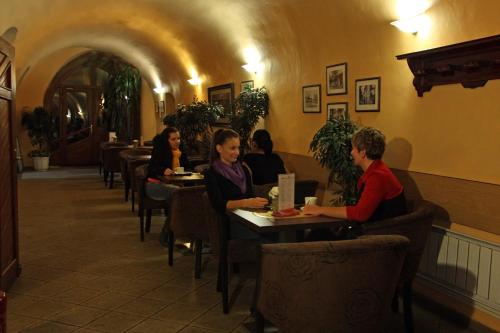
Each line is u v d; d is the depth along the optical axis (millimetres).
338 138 4414
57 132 15852
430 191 4133
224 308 4020
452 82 3850
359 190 3730
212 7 7359
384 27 4586
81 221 7512
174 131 6590
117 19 9273
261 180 5605
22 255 5707
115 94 15484
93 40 11992
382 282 2637
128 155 9391
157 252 5805
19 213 8148
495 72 3463
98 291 4535
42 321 3873
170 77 12133
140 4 8102
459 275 3789
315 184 5309
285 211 3664
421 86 4160
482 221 3656
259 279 2834
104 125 16078
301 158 6332
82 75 15906
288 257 2596
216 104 9461
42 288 4613
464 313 3771
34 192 10398
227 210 3879
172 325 3807
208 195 4070
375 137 3604
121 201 9266
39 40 8977
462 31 3727
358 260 2562
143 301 4289
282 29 6367
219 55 8789
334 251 2531
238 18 7176
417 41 4191
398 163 4527
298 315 2633
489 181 3600
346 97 5328
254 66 7598
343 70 5320
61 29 9234
